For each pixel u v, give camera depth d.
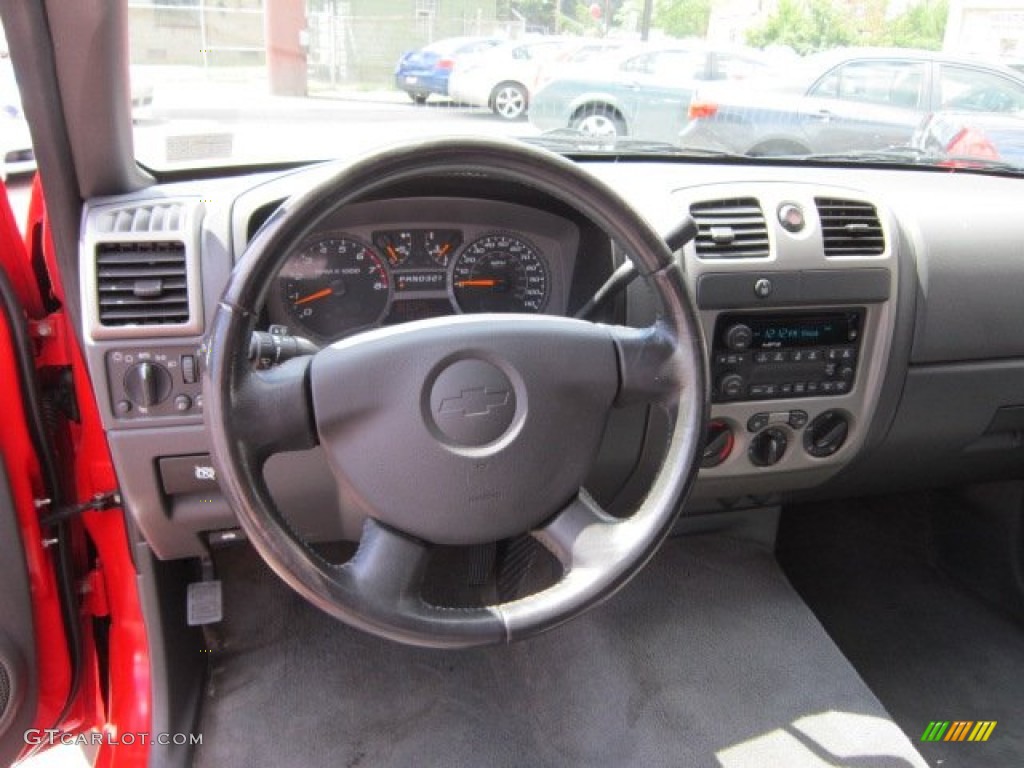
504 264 1.47
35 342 1.35
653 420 1.53
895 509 2.22
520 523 1.00
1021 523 1.96
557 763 1.58
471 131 0.93
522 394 0.96
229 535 1.43
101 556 1.52
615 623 1.87
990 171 1.95
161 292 1.20
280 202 1.26
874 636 1.94
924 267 1.61
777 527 2.11
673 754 1.59
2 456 1.25
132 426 1.24
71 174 1.21
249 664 1.75
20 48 1.06
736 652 1.81
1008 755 1.64
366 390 0.93
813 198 1.53
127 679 1.51
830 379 1.60
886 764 1.56
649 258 0.99
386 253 1.41
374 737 1.62
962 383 1.70
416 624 0.94
